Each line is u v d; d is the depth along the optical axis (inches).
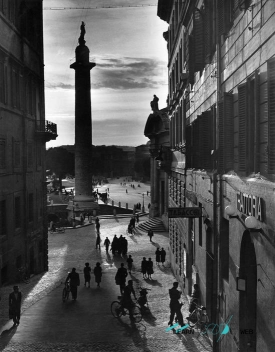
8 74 1121.4
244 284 458.6
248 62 440.8
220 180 577.0
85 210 2790.4
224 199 562.9
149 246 1831.9
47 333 708.0
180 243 1098.7
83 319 799.1
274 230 348.8
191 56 709.9
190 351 619.8
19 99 1213.7
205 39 683.4
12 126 1147.3
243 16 466.0
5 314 837.2
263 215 380.8
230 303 522.9
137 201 3993.6
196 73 843.4
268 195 365.4
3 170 1062.4
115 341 666.2
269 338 363.3
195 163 801.6
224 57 567.5
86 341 667.4
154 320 788.6
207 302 695.7
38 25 1454.2
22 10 1235.9
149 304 913.5
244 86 446.3
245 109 440.5
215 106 631.2
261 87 399.2
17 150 1190.9
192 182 881.5
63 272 1368.1
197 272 797.9
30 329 734.5
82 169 2792.8
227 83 552.7
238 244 479.5
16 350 625.0
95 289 1096.8
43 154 1477.6
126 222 2667.3
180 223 1092.5
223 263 585.9
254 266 466.9
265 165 387.5
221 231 581.6
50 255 1684.3
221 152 568.4
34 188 1355.8
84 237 2123.5
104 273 1328.7
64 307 897.5
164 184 2358.5
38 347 637.9
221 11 566.9
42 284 1153.4
